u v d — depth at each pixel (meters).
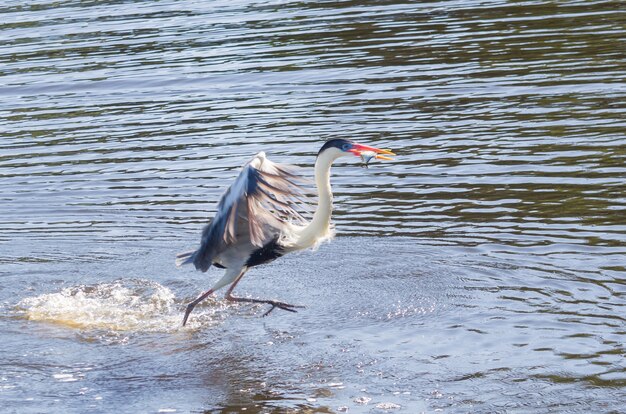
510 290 12.45
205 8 31.86
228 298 12.27
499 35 25.38
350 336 11.56
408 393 10.12
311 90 22.20
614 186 15.63
